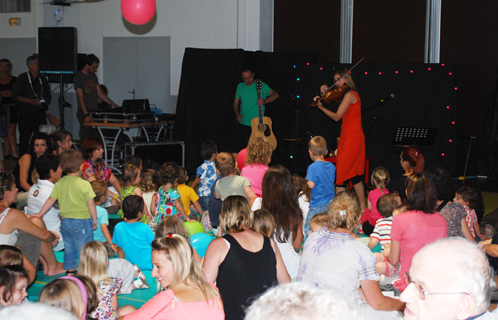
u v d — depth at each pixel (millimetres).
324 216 3480
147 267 4340
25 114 8438
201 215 5352
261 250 2412
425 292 1352
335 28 9617
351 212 2426
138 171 5188
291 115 9602
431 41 8938
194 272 2154
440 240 1407
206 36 10477
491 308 2082
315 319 969
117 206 5645
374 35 9312
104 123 8570
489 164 8578
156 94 11141
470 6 8656
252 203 4230
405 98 8180
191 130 8961
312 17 9805
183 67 8922
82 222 4031
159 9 10766
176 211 4902
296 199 3463
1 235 3387
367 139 8422
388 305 2387
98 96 9398
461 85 8875
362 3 9336
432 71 8000
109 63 11297
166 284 2213
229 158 4406
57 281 2146
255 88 8758
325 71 8375
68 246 4090
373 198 5180
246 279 2340
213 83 9109
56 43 9117
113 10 11094
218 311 2111
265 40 10094
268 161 4742
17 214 3443
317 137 4805
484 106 8758
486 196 7461
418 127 7922
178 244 2150
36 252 3740
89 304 2371
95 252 2916
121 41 11164
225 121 9273
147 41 11000
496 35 8555
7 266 2381
